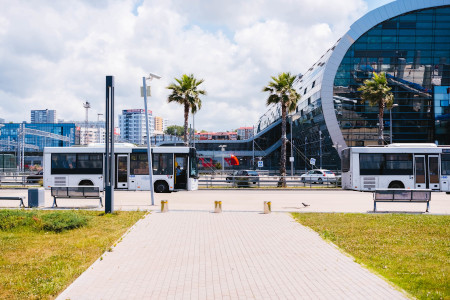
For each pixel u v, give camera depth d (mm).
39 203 19250
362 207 20344
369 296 6496
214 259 9094
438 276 7656
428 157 29578
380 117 46062
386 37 67062
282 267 8398
